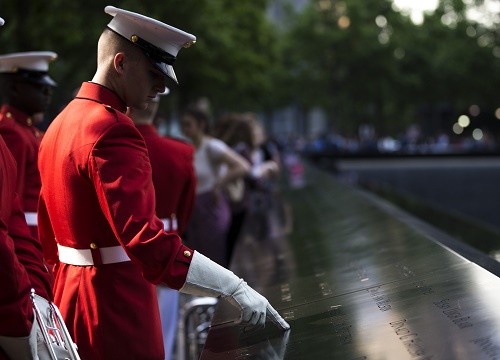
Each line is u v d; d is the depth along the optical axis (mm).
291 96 57656
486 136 61438
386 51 54406
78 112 2732
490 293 2504
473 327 2260
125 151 2566
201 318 4715
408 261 3387
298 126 80562
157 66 2715
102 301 2820
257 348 2518
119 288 2834
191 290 2514
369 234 5125
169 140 4094
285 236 6281
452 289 2654
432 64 54938
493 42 55625
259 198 9398
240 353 2504
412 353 2197
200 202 6461
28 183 3975
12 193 2529
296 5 76375
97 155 2564
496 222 38844
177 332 4738
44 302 2557
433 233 4508
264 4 34969
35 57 4141
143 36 2701
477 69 55531
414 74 55375
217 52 24688
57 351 2477
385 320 2520
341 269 3717
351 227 5902
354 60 54875
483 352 2076
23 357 2312
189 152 4125
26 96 4082
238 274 4477
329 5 56094
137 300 2859
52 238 3100
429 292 2721
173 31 2707
